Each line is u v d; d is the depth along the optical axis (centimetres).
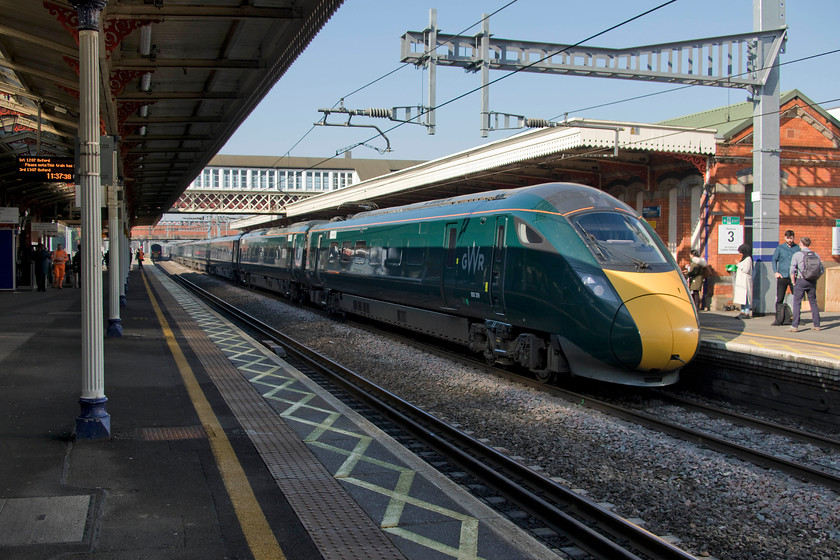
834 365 872
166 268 7194
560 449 761
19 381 902
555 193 1116
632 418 896
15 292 2539
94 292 654
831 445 778
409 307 1623
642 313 956
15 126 1839
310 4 984
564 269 1025
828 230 1902
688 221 1786
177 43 1261
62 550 419
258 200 5747
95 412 657
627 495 627
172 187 3378
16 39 1157
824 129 1888
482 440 803
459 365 1275
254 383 995
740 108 2031
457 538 474
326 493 547
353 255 1942
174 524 468
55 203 3647
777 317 1341
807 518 575
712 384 1092
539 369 1120
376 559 435
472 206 1317
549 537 529
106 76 1097
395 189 2523
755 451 732
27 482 534
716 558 507
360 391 1023
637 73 1343
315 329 1870
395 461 643
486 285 1214
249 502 516
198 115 1809
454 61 1262
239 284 4106
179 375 1014
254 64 1270
